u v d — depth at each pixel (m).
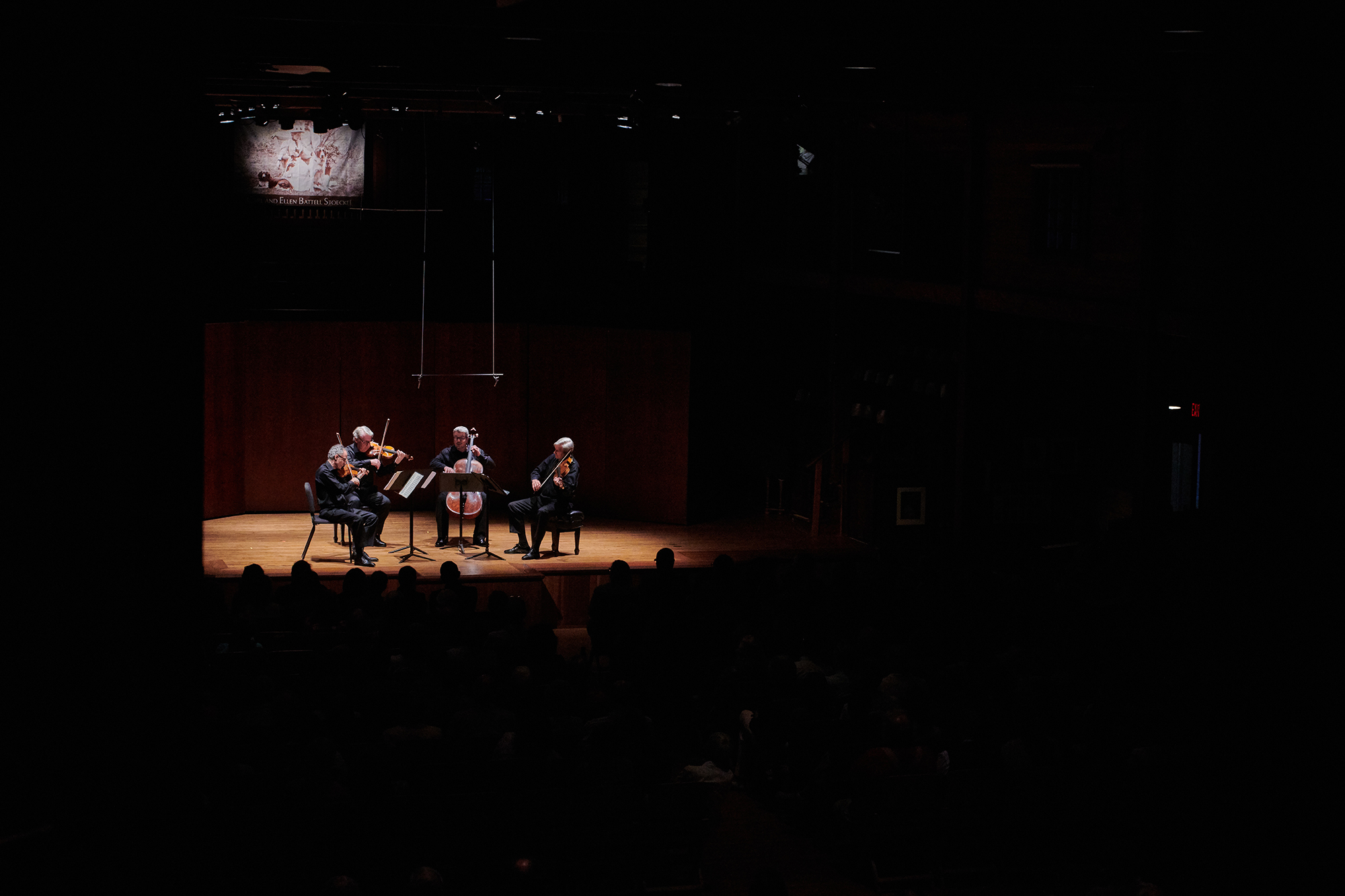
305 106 15.80
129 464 3.95
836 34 9.70
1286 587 5.33
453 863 6.87
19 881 3.84
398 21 9.97
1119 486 16.88
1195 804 5.97
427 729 7.97
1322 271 5.20
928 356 18.06
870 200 18.75
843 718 8.11
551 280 19.95
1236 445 5.43
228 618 11.23
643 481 19.28
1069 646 10.62
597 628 12.33
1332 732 5.24
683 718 10.41
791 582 11.80
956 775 7.21
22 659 3.89
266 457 19.53
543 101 14.32
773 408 19.92
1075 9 9.52
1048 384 17.06
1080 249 13.98
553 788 6.98
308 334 19.45
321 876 6.56
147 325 3.93
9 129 3.74
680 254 19.84
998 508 16.98
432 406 19.92
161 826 4.03
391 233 19.55
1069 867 7.43
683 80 12.44
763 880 5.43
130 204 3.88
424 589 15.33
